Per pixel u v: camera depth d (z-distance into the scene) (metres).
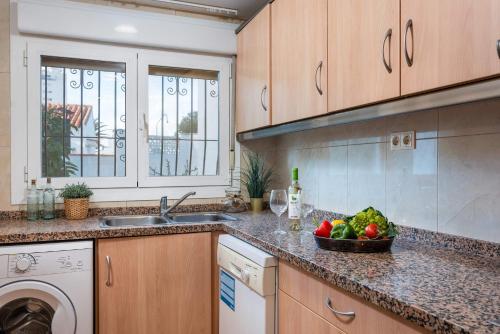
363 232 1.50
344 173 2.16
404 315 0.91
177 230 2.15
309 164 2.53
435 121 1.59
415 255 1.41
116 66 2.61
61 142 2.49
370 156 1.96
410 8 1.30
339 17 1.66
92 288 1.97
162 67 2.73
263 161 2.97
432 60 1.22
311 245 1.58
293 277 1.45
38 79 2.40
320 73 1.79
